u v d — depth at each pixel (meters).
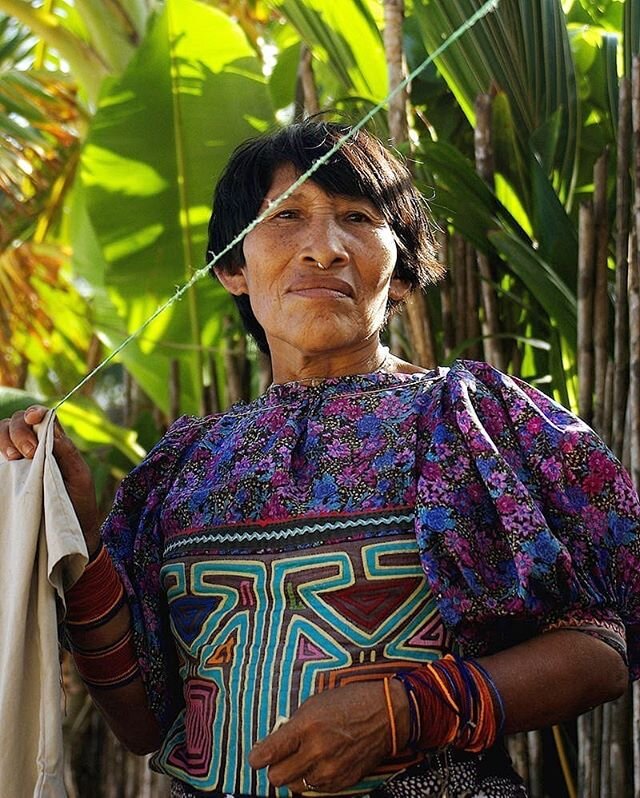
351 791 1.36
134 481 1.68
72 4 4.24
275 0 2.98
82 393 5.02
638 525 1.44
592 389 2.43
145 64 3.32
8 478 1.52
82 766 3.98
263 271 1.57
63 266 4.85
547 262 2.61
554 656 1.35
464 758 1.39
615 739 2.27
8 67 4.65
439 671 1.32
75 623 1.55
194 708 1.49
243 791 1.40
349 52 2.93
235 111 3.38
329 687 1.38
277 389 1.61
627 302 2.36
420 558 1.40
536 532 1.37
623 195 2.38
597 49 2.95
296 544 1.44
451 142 3.02
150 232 3.46
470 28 2.61
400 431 1.48
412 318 2.57
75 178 4.40
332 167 1.57
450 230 2.73
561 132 2.73
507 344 2.67
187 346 3.42
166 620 1.63
